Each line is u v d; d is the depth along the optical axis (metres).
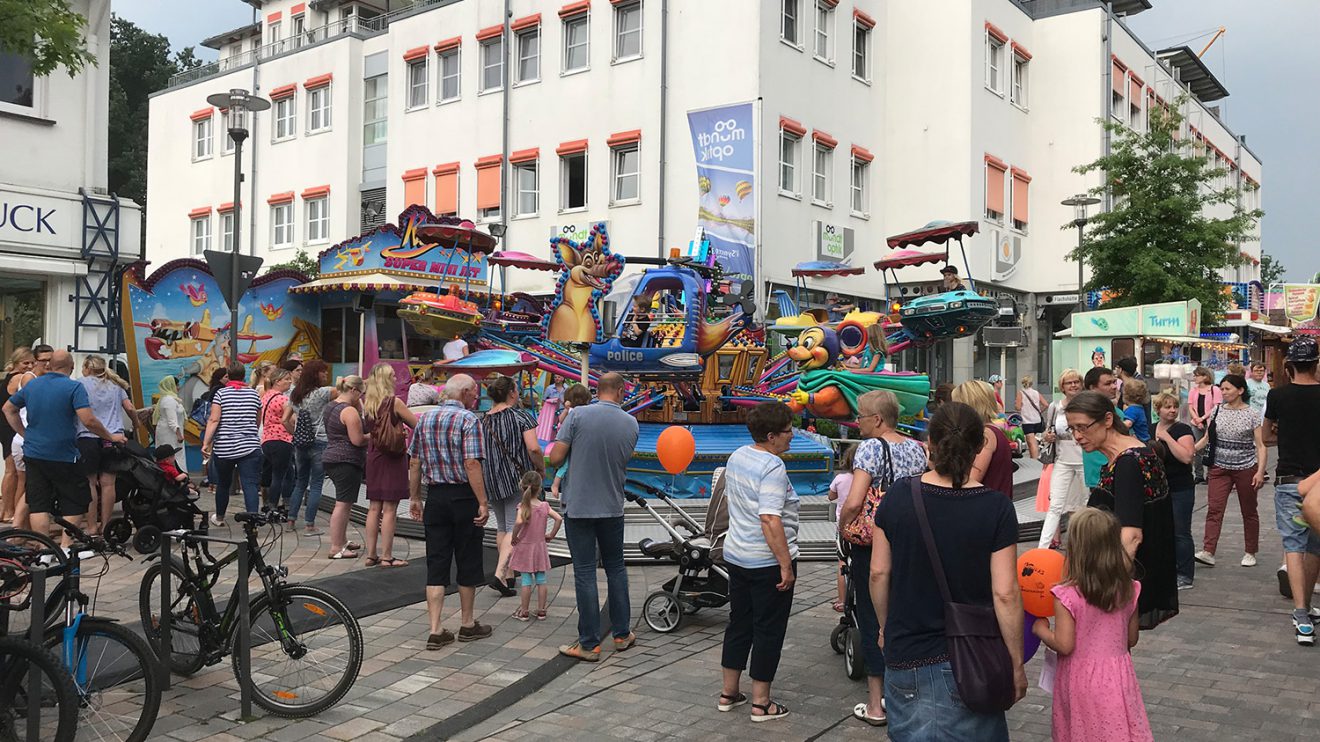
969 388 6.24
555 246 11.71
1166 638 6.98
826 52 25.30
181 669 5.93
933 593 3.63
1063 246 30.59
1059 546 8.48
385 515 9.05
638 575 9.12
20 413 10.68
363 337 17.86
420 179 29.44
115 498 9.94
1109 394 8.30
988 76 27.92
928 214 26.94
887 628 3.75
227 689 5.88
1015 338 19.17
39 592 4.66
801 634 7.20
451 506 6.83
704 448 11.92
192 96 37.16
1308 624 6.79
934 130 26.92
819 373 11.88
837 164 25.34
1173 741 5.04
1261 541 10.97
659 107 24.19
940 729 3.56
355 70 32.56
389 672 6.32
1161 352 21.89
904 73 27.41
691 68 23.62
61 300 14.13
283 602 5.59
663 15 24.00
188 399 15.78
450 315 12.35
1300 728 5.22
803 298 23.89
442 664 6.49
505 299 13.77
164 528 9.90
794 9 24.16
